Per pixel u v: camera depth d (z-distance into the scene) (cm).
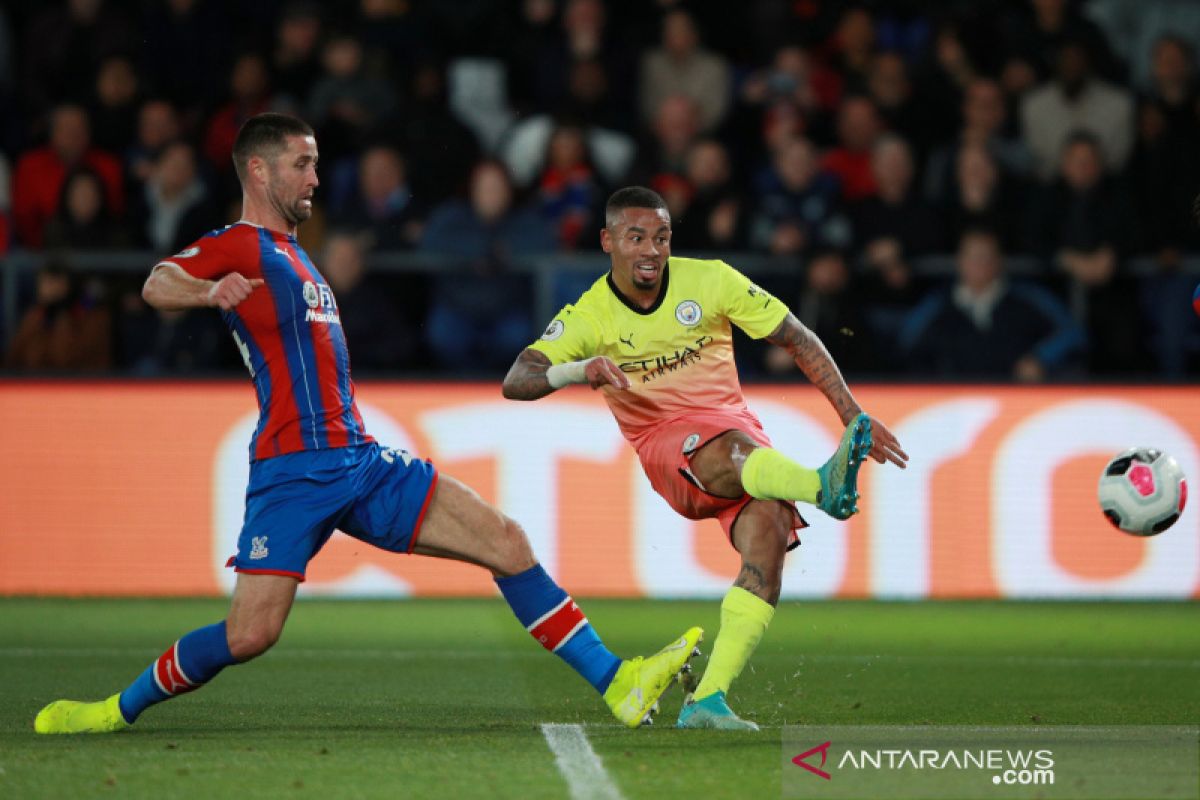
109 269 4425
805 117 5247
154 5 5441
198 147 4894
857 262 4559
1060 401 4184
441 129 4838
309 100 5150
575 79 5194
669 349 2336
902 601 4141
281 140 2114
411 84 5362
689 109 4825
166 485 4109
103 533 4103
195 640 2080
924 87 5219
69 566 4100
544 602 2162
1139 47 5738
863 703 2525
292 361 2081
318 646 3250
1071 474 4178
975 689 2695
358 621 3678
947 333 4419
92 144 4978
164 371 4391
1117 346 4594
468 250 4534
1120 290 4631
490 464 4141
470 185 4803
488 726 2209
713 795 1709
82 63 5350
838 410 2352
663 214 2273
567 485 4138
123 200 4819
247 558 2073
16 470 4103
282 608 2078
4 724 2219
